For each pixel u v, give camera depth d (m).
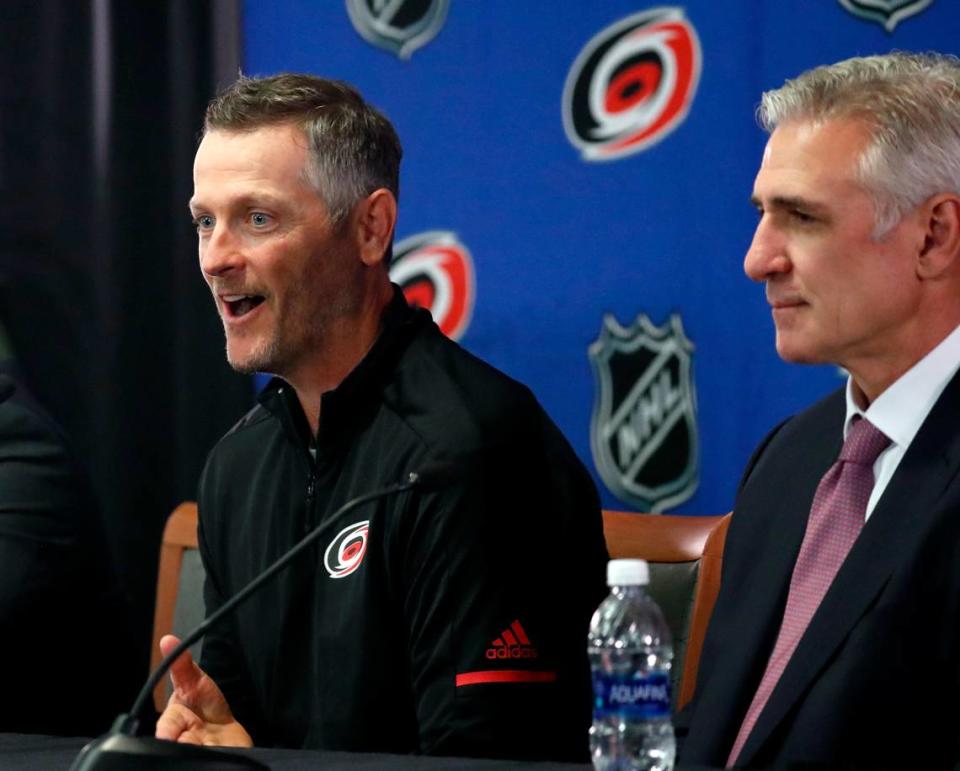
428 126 11.50
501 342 11.26
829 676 5.88
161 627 10.20
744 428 10.49
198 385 12.36
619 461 10.90
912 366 6.18
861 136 6.02
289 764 5.45
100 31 12.48
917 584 5.82
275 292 7.84
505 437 7.63
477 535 7.31
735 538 6.91
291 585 7.88
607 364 10.92
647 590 8.34
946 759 5.67
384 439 7.69
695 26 10.59
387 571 7.49
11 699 8.95
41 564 9.06
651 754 5.89
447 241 11.43
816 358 6.24
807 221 6.10
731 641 6.56
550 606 7.52
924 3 9.93
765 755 5.97
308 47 11.93
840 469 6.50
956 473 5.93
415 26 11.53
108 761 4.71
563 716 7.40
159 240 12.44
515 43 11.20
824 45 10.22
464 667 7.15
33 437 9.39
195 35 12.30
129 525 12.53
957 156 5.98
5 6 12.67
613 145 10.88
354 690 7.46
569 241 11.04
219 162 7.87
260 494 8.27
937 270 6.04
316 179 7.85
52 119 12.64
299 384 8.05
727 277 10.52
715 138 10.54
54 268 12.67
